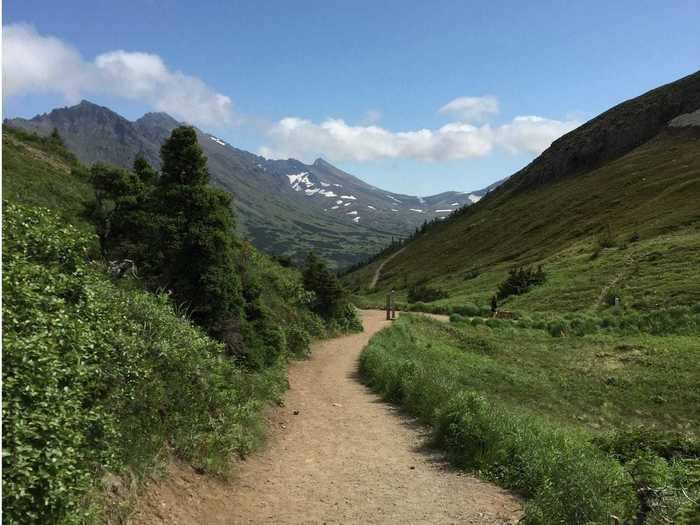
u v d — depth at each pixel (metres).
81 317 6.60
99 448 6.04
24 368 4.50
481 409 11.64
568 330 39.22
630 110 144.75
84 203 20.64
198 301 13.71
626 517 6.28
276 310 26.36
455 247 129.12
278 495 8.66
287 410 14.65
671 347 30.78
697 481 6.79
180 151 14.35
